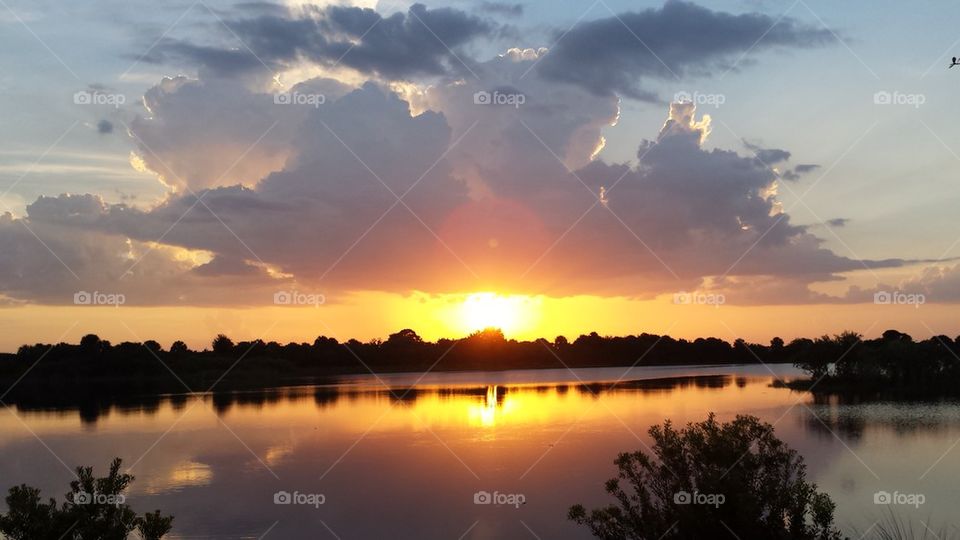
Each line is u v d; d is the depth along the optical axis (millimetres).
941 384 114812
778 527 20172
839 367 124188
